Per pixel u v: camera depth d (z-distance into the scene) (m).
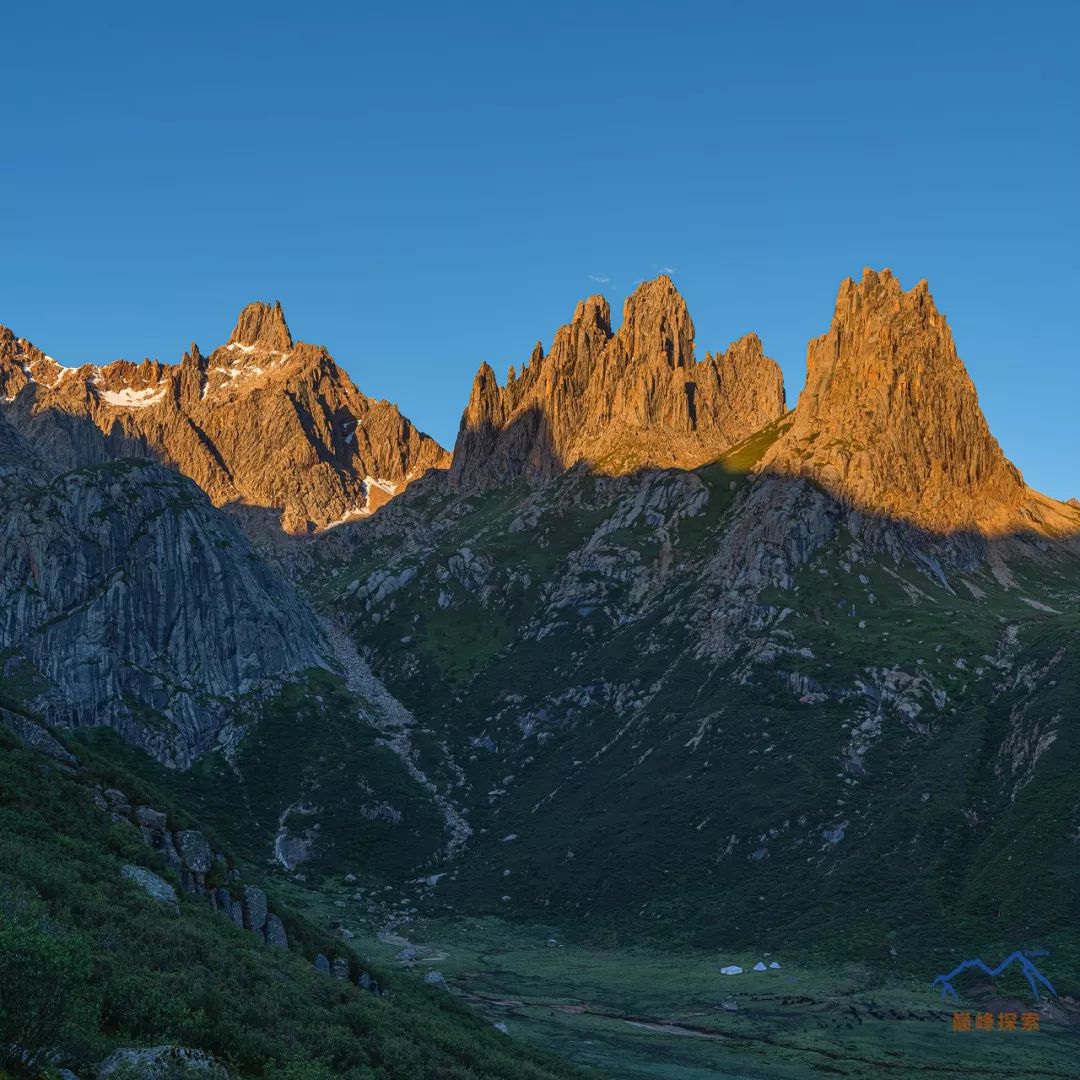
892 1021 123.44
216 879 64.50
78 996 32.47
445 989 98.62
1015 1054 110.25
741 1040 117.94
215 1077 30.75
